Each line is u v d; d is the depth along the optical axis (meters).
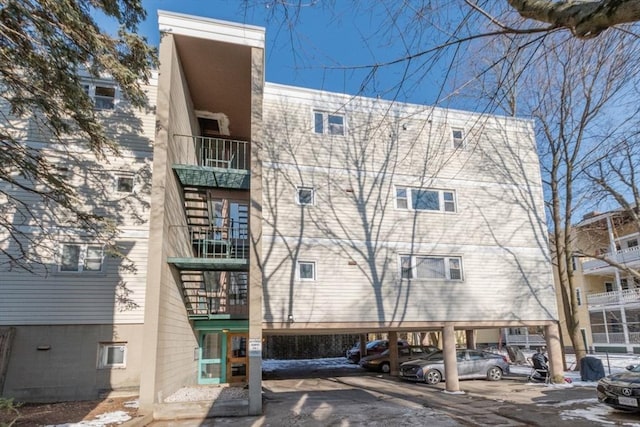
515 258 14.70
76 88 8.08
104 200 12.66
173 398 10.86
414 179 14.29
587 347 29.81
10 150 9.02
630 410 9.26
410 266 13.64
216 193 16.88
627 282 31.06
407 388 14.14
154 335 9.80
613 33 6.08
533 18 3.66
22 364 11.30
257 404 9.93
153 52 9.46
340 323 12.52
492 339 39.16
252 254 10.93
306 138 13.53
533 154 15.89
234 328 14.84
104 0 8.35
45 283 11.85
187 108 14.23
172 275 11.57
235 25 12.50
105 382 11.66
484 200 14.88
